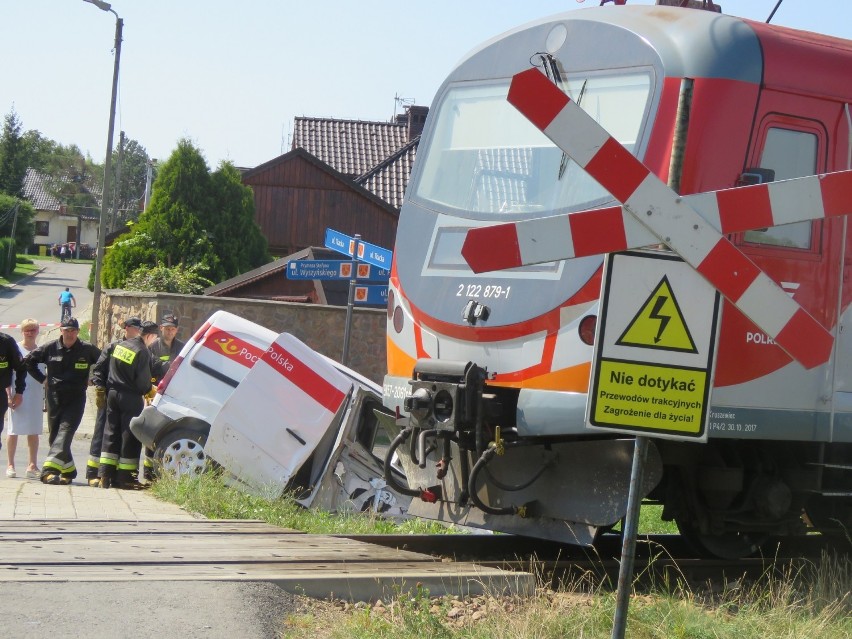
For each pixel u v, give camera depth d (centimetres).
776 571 895
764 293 530
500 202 891
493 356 853
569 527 851
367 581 705
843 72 865
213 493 1135
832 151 855
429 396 878
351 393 1338
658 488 919
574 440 845
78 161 17450
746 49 818
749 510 905
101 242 3097
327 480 1316
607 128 830
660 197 517
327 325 2495
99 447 1391
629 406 519
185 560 743
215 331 1363
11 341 1403
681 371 524
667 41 817
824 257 852
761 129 817
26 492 1177
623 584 533
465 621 668
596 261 796
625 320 518
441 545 973
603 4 913
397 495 1338
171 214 3991
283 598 673
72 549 764
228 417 1263
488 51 948
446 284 902
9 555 727
